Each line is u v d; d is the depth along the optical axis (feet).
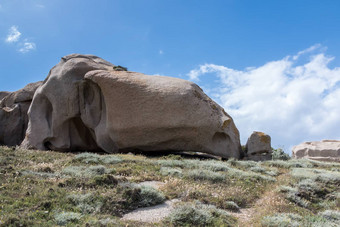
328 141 97.50
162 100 67.41
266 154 75.36
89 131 82.99
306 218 30.66
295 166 63.82
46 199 30.22
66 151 81.71
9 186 33.96
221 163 58.95
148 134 68.18
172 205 32.32
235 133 75.92
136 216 29.43
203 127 68.03
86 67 79.56
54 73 82.43
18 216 25.49
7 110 99.09
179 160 59.52
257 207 34.96
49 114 82.48
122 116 68.54
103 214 28.48
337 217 32.12
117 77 70.85
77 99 78.38
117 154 65.31
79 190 33.65
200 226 27.35
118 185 35.35
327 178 46.75
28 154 59.88
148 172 45.80
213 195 36.83
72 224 25.05
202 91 76.54
